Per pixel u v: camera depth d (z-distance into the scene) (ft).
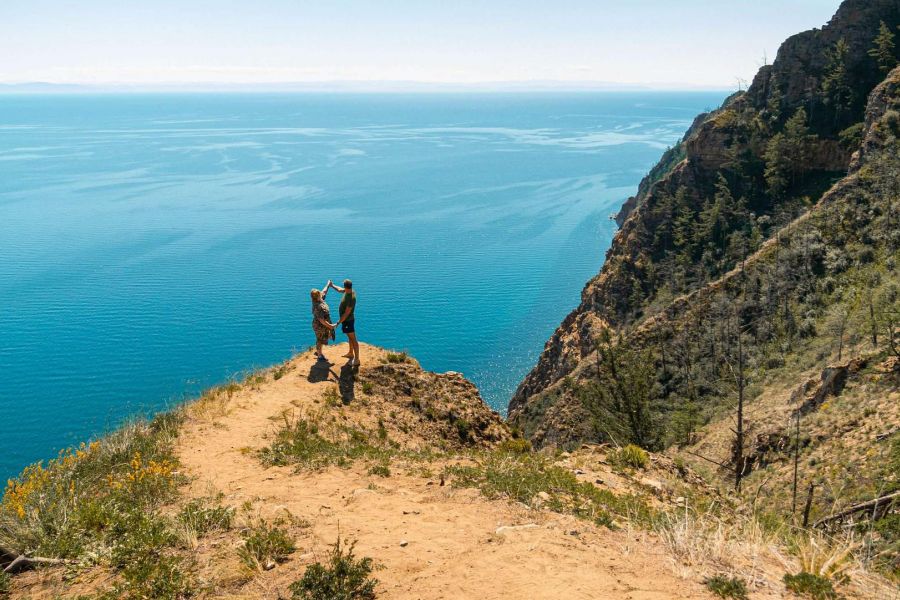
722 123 368.07
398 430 51.96
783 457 117.91
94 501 26.45
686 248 340.80
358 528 23.44
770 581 18.75
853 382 129.29
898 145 258.98
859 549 21.80
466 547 20.97
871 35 348.59
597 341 235.20
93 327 415.23
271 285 521.65
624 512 28.19
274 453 37.37
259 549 20.67
